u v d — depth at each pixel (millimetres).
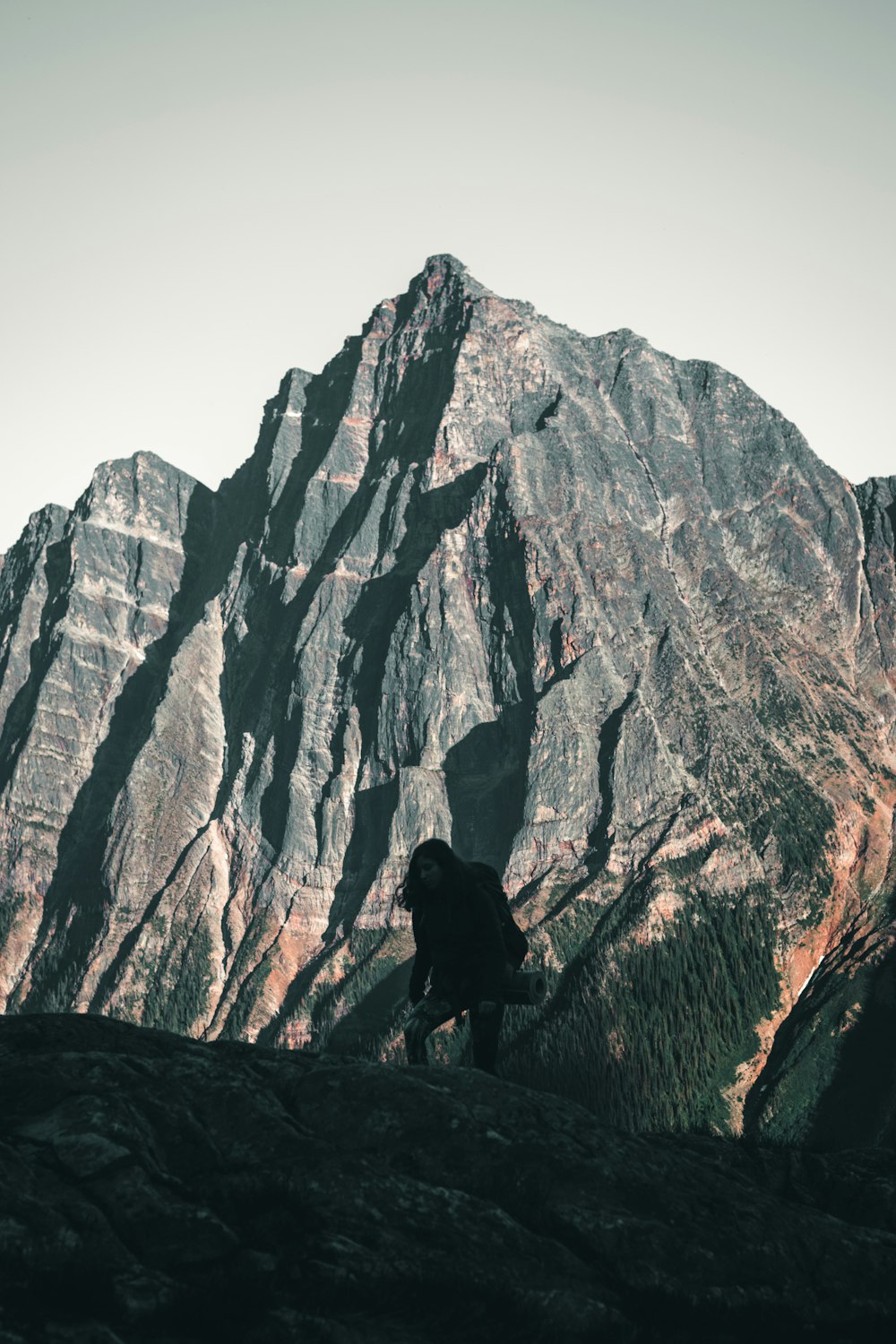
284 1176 5812
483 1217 5723
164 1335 4836
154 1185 5609
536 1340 5156
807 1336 5664
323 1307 5145
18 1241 5008
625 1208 5980
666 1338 5395
